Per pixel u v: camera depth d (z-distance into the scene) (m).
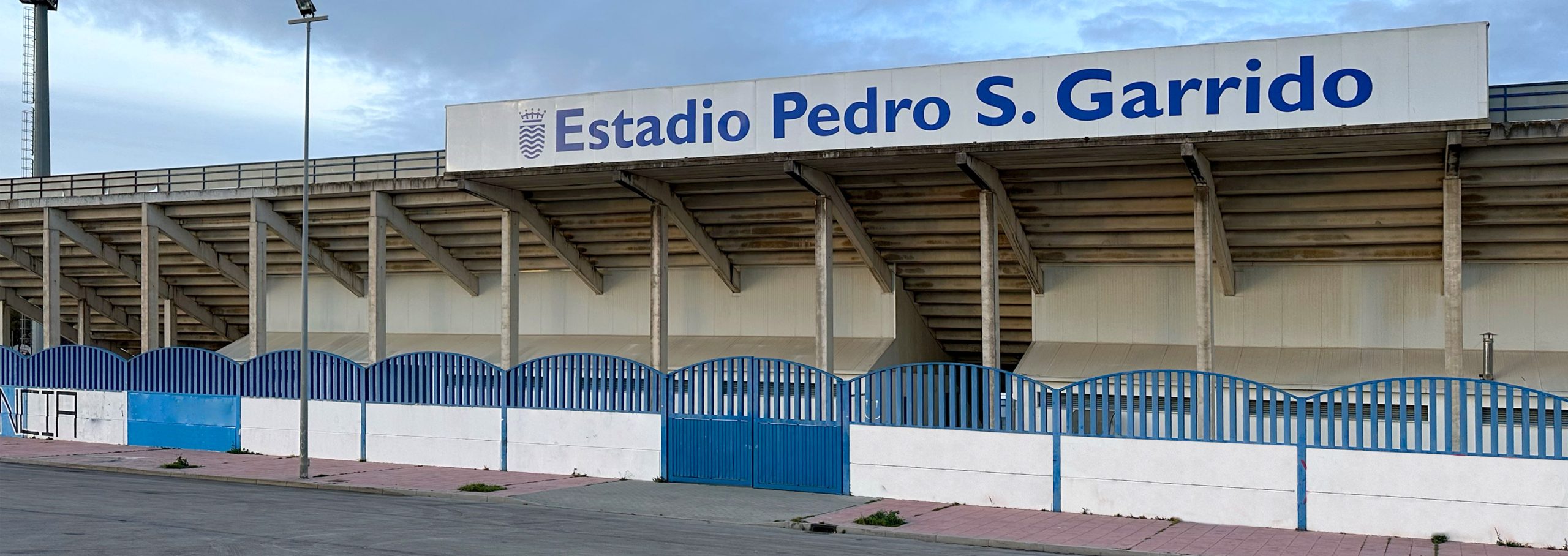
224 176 34.66
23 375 31.25
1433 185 24.09
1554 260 27.52
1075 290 31.55
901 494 20.27
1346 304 29.28
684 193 29.88
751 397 21.75
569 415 23.53
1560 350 27.50
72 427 30.28
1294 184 24.95
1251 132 21.41
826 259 27.58
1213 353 29.31
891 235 30.66
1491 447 16.44
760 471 21.59
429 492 21.36
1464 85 20.17
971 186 27.31
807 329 34.38
